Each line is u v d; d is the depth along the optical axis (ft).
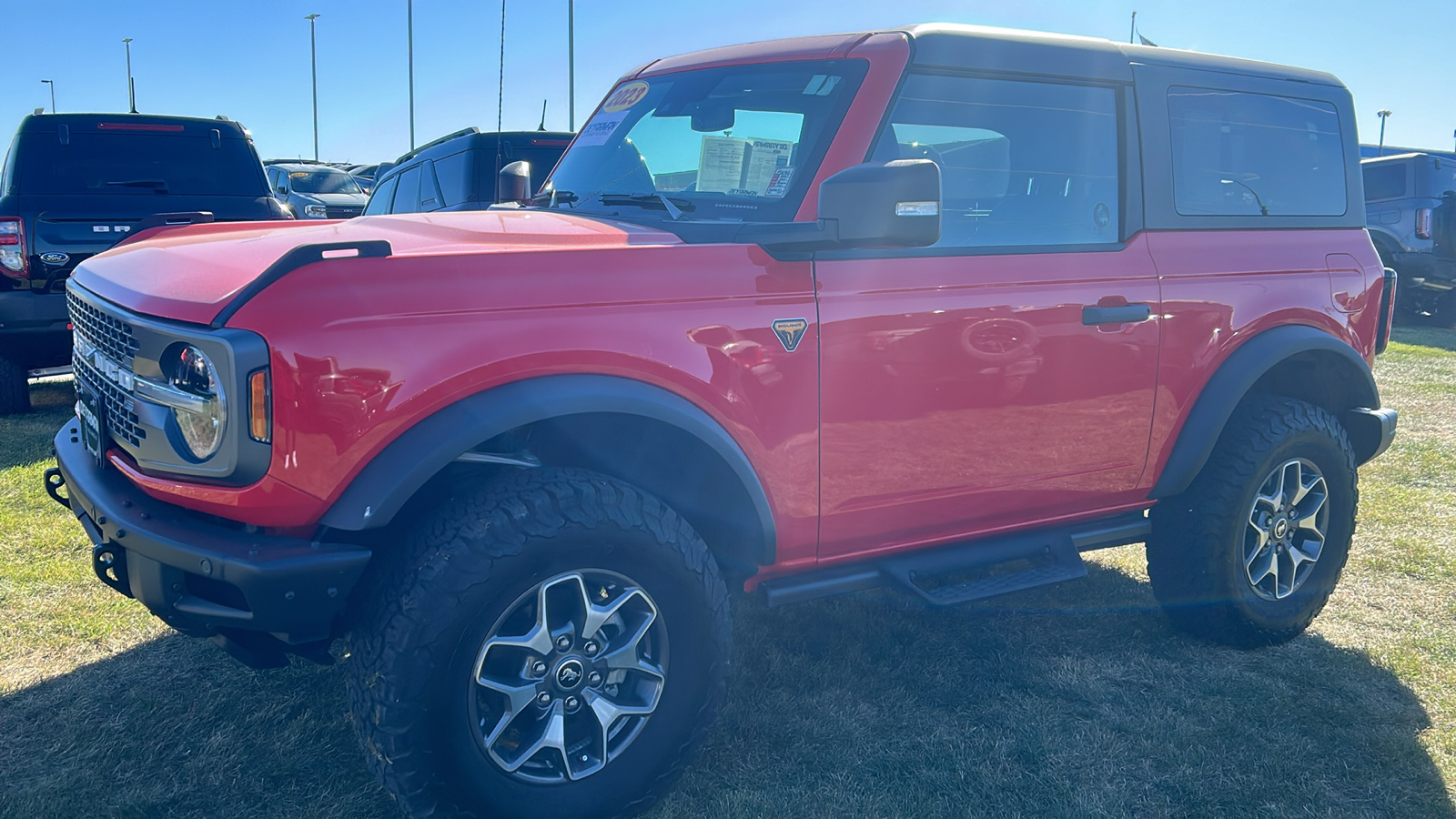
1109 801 8.64
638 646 7.98
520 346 7.34
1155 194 10.72
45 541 13.94
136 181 23.08
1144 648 11.65
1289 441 11.35
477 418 7.14
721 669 8.38
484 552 7.20
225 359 6.71
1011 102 9.99
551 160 25.41
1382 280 12.53
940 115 9.59
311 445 6.83
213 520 7.37
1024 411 9.79
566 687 7.77
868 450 9.05
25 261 20.63
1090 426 10.26
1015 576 10.22
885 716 9.96
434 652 7.09
